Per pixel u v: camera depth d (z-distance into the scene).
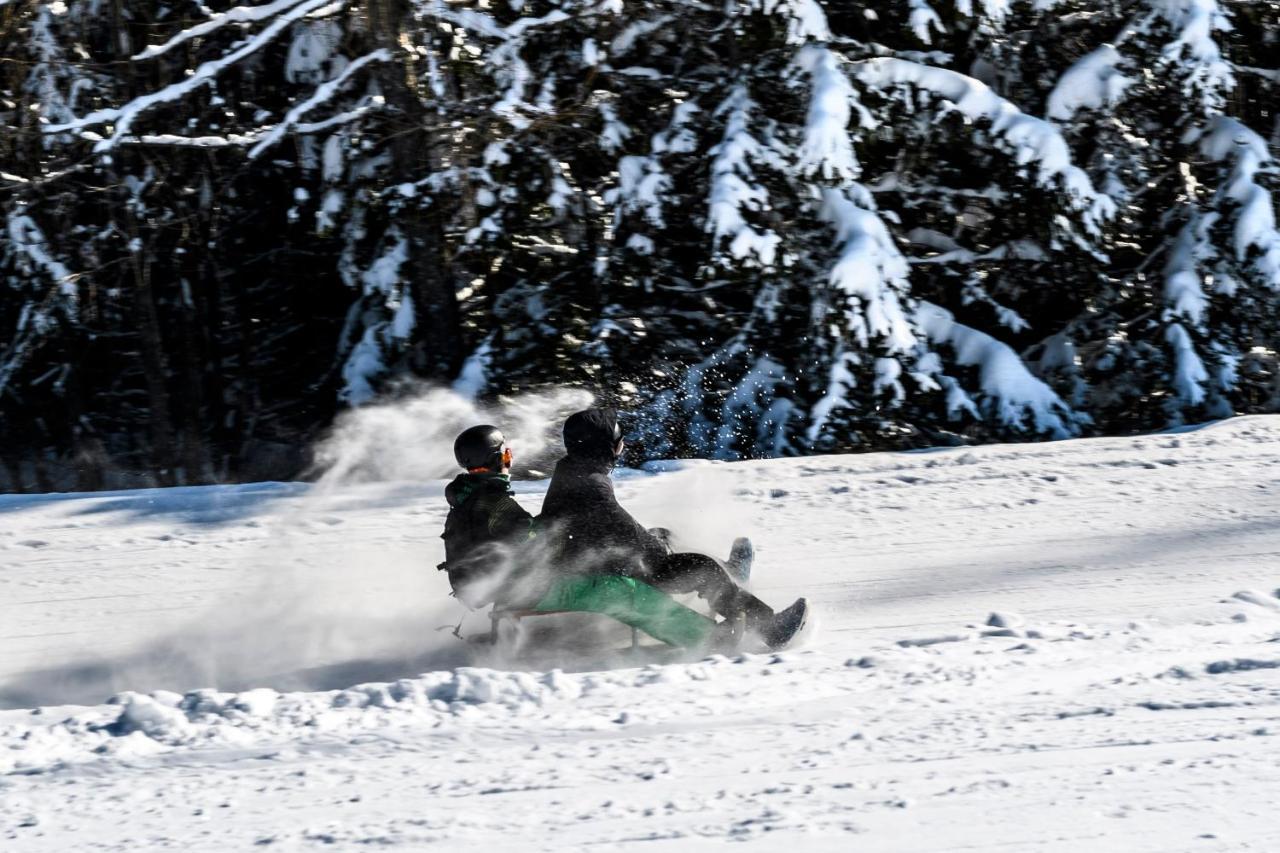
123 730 7.16
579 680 7.88
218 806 5.98
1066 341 22.98
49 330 23.09
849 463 14.99
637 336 22.28
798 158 20.12
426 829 5.57
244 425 27.88
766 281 21.55
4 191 20.73
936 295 23.09
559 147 21.42
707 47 21.95
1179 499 12.98
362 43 20.64
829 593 10.47
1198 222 22.41
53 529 13.04
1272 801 5.52
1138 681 7.49
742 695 7.52
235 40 21.97
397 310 21.70
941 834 5.29
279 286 27.55
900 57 21.67
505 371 21.86
